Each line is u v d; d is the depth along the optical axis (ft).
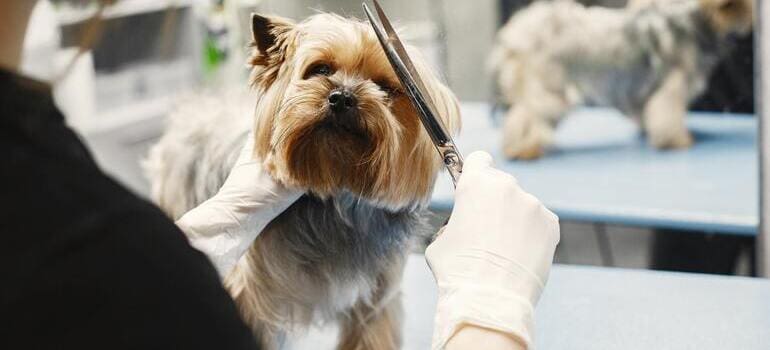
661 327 5.28
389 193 5.33
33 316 2.19
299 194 5.30
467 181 3.95
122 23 16.44
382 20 4.14
